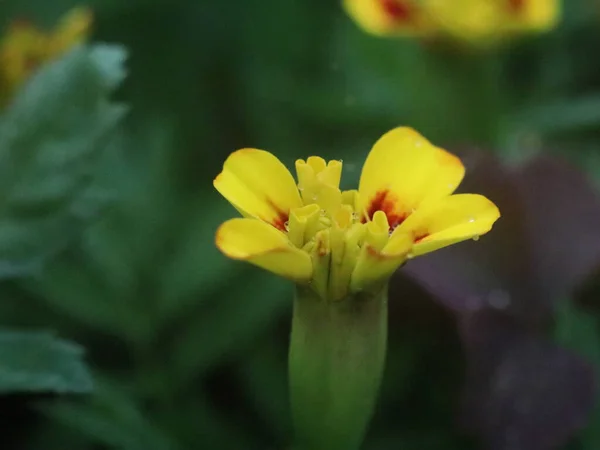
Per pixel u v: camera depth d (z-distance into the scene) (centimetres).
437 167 20
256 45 33
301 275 19
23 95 22
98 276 25
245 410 25
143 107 31
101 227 25
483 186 25
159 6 34
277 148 28
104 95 22
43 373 21
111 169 26
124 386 24
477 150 25
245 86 31
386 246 19
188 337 25
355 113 30
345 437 20
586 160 28
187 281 25
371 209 20
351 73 31
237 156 19
